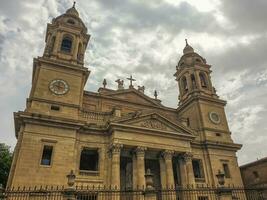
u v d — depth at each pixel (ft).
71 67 106.22
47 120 88.43
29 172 79.15
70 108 97.40
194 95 130.41
